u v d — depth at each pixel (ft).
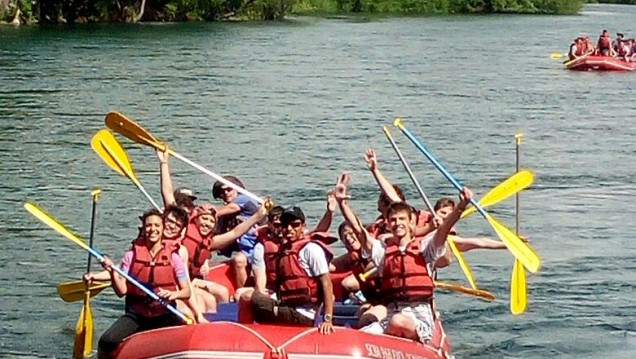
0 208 42.32
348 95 85.76
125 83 91.71
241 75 100.94
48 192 45.73
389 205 24.71
